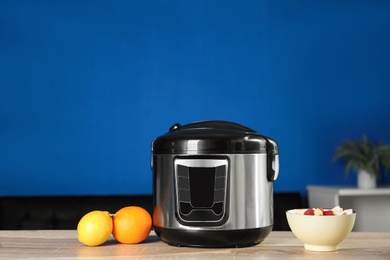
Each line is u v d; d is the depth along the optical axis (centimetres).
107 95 279
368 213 260
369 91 289
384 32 292
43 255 81
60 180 274
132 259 78
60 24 279
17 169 273
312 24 289
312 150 285
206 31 285
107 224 89
